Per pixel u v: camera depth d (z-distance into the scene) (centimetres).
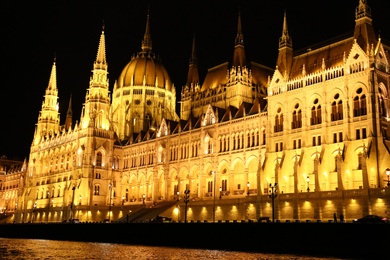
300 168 10281
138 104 19050
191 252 7256
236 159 12425
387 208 7875
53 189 17788
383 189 8000
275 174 10544
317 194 9038
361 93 9688
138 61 19800
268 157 11250
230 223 7825
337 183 9350
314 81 10644
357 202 8344
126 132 18550
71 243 9850
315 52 11312
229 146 12769
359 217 8262
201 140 13600
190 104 17275
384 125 9581
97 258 6494
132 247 8456
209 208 11606
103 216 15188
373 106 9406
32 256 6838
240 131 12519
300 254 6744
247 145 12256
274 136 11294
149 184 15600
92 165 16150
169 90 19938
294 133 10850
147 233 9331
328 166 9956
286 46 11781
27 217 18600
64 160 17562
